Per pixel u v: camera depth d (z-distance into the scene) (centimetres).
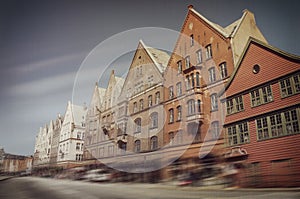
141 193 916
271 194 808
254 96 1429
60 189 1108
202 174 1478
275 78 1316
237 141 1471
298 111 1181
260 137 1347
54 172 2581
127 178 1888
